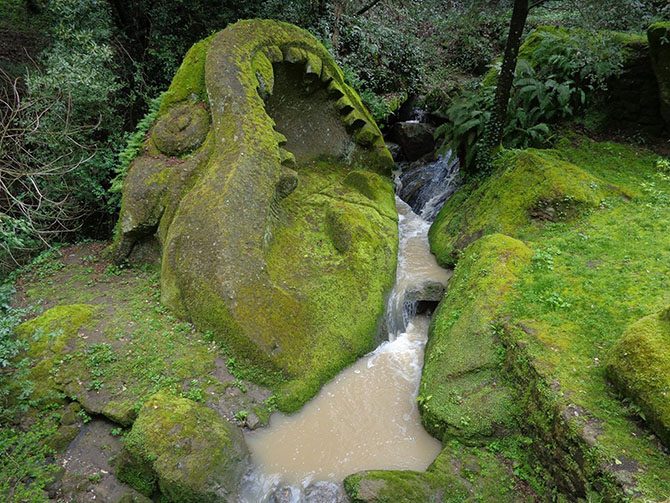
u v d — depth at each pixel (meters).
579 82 9.80
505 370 5.32
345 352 6.51
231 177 6.83
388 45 13.78
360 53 13.05
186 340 6.07
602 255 6.59
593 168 8.73
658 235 6.80
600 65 8.94
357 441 5.50
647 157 9.02
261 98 8.25
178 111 8.02
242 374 5.81
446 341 6.08
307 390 5.91
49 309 6.55
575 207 7.61
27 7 12.88
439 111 12.30
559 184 7.76
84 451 5.06
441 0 11.85
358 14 13.59
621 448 3.99
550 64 10.08
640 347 4.33
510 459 4.81
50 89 8.25
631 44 9.34
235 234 6.45
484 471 4.73
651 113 9.37
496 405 5.10
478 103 9.74
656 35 8.34
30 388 5.27
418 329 7.46
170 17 10.02
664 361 4.13
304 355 6.14
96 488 4.73
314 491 4.79
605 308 5.54
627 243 6.75
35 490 4.55
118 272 7.73
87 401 5.34
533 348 5.09
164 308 6.57
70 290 7.27
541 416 4.63
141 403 5.18
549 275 6.27
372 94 12.02
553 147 9.45
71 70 8.34
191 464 4.56
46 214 7.75
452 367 5.67
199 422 4.90
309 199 8.60
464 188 9.59
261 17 10.87
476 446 5.02
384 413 5.88
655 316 4.55
